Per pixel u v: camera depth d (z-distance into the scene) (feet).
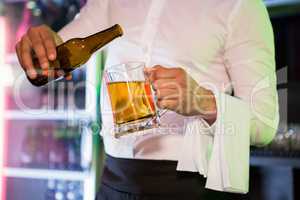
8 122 7.35
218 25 2.74
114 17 3.08
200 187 2.65
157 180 2.67
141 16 2.92
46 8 7.19
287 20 6.77
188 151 2.61
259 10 2.80
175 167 2.66
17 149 7.32
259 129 2.69
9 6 7.41
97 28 3.21
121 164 2.82
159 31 2.83
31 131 7.22
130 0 3.03
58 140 7.03
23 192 7.18
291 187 6.11
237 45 2.73
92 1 3.34
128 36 2.92
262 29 2.76
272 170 6.38
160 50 2.80
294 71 6.72
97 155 5.94
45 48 2.54
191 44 2.73
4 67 7.13
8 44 7.29
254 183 6.56
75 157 6.86
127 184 2.75
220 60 2.81
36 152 7.14
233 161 2.56
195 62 2.73
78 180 6.63
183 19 2.78
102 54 5.30
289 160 5.69
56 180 6.88
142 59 2.83
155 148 2.69
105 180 2.95
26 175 6.88
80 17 3.28
